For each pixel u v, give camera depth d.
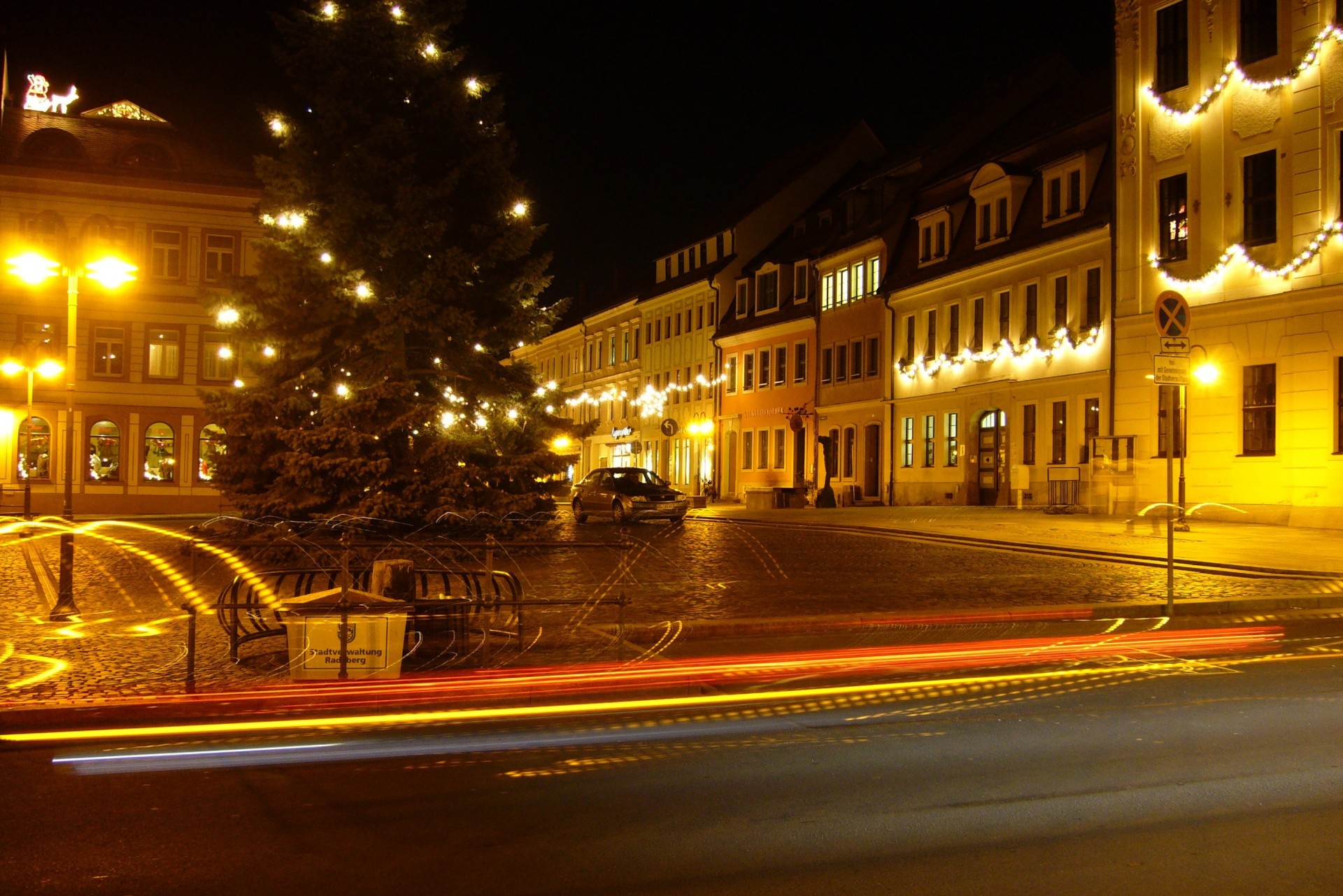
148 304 41.19
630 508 31.61
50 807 6.00
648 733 7.70
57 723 8.04
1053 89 43.03
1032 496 33.62
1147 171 29.16
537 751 7.19
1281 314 25.59
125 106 43.34
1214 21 27.41
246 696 8.50
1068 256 32.19
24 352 29.23
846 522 28.97
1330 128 24.75
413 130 21.50
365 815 5.84
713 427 56.44
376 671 9.24
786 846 5.27
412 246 20.72
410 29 21.45
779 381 50.88
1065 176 32.78
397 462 20.41
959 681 9.59
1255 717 8.00
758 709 8.48
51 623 12.38
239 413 20.20
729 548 22.39
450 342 22.03
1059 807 5.84
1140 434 29.16
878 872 4.91
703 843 5.34
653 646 11.31
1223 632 12.30
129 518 36.53
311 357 21.08
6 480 39.72
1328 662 10.45
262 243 21.47
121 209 40.97
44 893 4.77
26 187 40.00
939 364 38.84
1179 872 4.86
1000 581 16.56
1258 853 5.10
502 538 20.70
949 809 5.84
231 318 21.38
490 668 9.99
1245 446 26.39
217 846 5.37
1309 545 20.72
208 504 41.66
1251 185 26.58
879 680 9.63
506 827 5.62
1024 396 34.06
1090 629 12.68
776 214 56.28
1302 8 25.44
